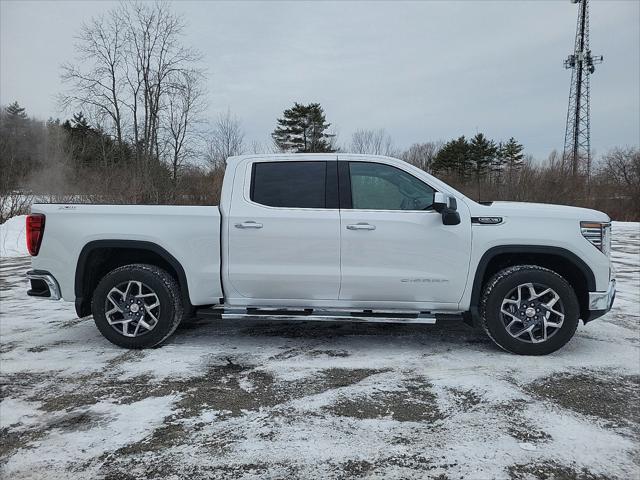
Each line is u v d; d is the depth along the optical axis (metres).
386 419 3.02
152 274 4.28
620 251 12.55
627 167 31.59
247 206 4.26
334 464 2.53
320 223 4.16
